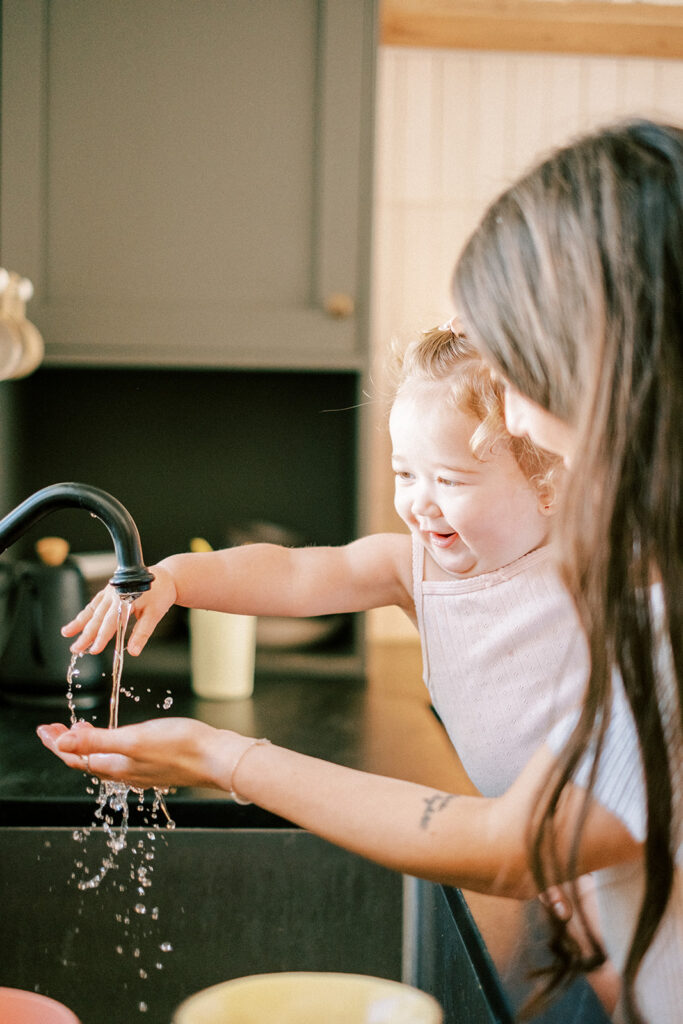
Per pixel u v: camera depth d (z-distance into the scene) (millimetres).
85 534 1996
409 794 638
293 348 1691
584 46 1976
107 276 1664
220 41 1650
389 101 2027
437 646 1021
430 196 2045
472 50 2012
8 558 1765
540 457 912
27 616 1551
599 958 662
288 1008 648
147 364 1689
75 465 2014
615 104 2045
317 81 1658
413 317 2059
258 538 1860
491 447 899
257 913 1008
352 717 1518
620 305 536
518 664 954
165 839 1006
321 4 1648
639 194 541
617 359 538
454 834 606
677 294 533
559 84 2039
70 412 2006
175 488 2031
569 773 569
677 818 574
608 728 586
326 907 1008
